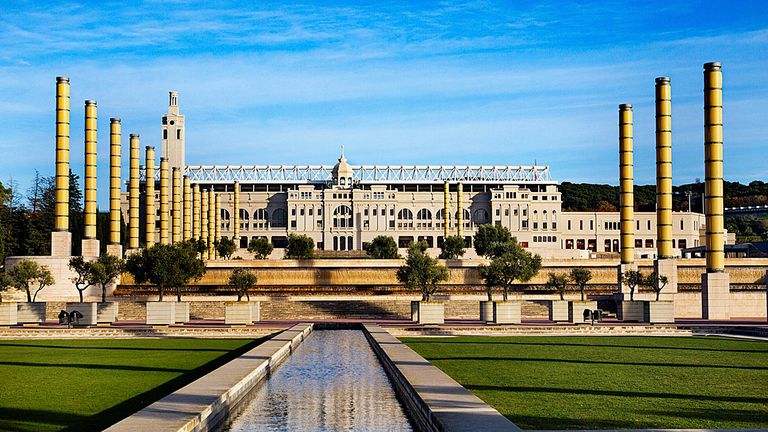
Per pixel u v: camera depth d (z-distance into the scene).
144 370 41.44
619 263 99.56
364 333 68.19
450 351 49.84
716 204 83.56
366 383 38.75
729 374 38.09
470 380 35.91
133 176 128.38
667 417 27.06
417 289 97.25
